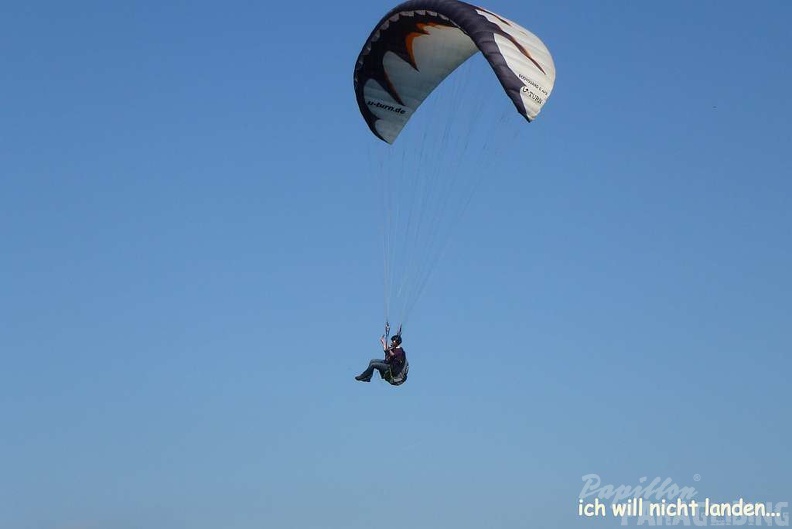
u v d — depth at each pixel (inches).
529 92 1487.5
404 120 1745.8
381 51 1667.1
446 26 1592.0
